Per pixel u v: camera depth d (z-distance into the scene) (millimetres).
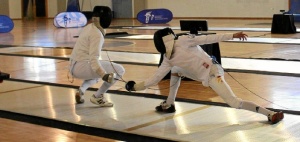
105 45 13078
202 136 4512
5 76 4469
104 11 5344
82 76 5539
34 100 6215
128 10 29125
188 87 6969
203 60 4855
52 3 30594
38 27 21797
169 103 5445
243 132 4594
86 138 4562
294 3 21547
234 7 25906
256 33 16156
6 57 10820
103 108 5727
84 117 5316
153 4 28766
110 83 5406
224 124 4902
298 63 9117
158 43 4965
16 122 5191
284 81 7293
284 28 15922
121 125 4973
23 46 13250
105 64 5562
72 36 16531
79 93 5914
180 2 27812
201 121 5043
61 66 9297
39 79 7809
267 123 4895
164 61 5066
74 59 5527
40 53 11523
